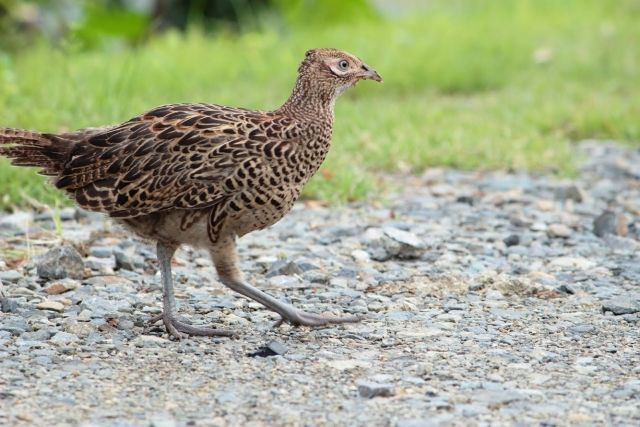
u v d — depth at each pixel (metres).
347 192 15.22
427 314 10.62
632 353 9.55
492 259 12.77
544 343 9.80
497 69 24.12
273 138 9.67
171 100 19.30
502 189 16.03
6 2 25.16
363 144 17.39
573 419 8.02
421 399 8.36
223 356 9.32
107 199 9.66
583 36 27.08
